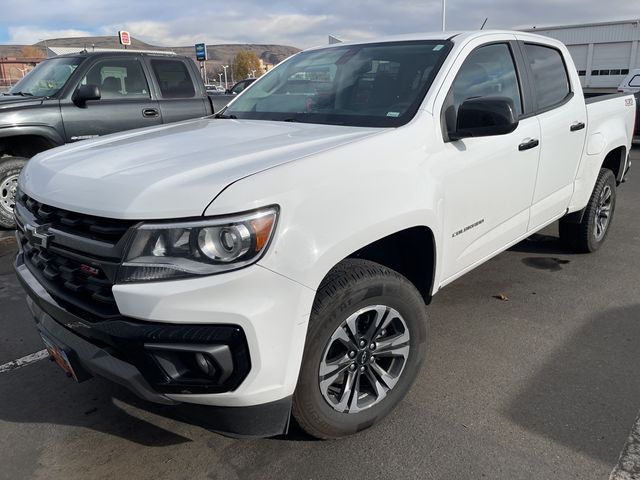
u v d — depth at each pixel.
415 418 2.74
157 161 2.31
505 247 3.60
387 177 2.43
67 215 2.19
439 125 2.81
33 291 2.37
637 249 5.29
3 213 6.22
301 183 2.10
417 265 2.90
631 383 3.01
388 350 2.57
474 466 2.40
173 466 2.45
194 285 1.88
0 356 3.49
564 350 3.38
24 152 6.51
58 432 2.71
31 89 6.80
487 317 3.85
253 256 1.94
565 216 4.87
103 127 6.57
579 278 4.55
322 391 2.34
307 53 3.93
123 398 2.99
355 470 2.39
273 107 3.47
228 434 2.14
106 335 1.98
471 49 3.21
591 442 2.53
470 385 3.02
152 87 7.01
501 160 3.23
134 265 1.92
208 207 1.89
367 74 3.25
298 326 2.08
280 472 2.39
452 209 2.88
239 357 1.96
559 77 4.13
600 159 4.57
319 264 2.10
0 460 2.51
